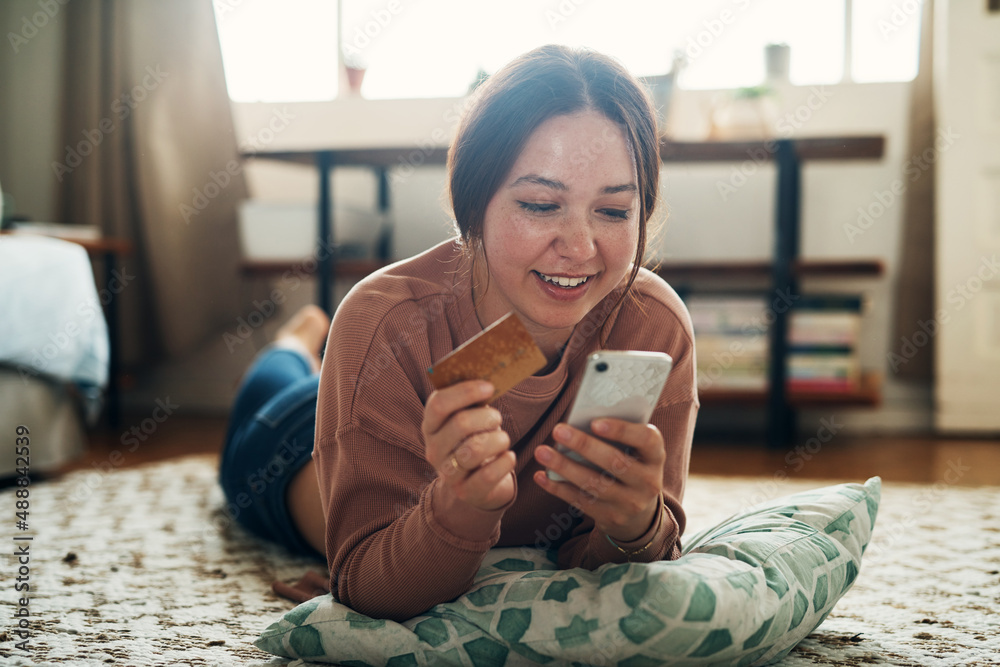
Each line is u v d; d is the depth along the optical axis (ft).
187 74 10.20
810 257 9.62
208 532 4.90
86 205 10.23
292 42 10.88
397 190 10.52
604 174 2.42
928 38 9.06
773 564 2.78
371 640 2.63
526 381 2.76
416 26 10.48
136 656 2.89
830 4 9.82
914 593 3.71
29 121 10.71
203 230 10.34
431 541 2.45
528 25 10.08
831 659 2.86
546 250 2.46
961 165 9.08
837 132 9.52
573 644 2.46
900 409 9.52
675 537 2.74
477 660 2.56
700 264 8.68
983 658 2.88
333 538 2.79
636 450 2.37
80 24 10.20
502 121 2.45
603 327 2.92
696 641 2.40
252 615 3.42
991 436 9.17
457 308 2.88
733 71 9.77
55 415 6.63
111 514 5.32
